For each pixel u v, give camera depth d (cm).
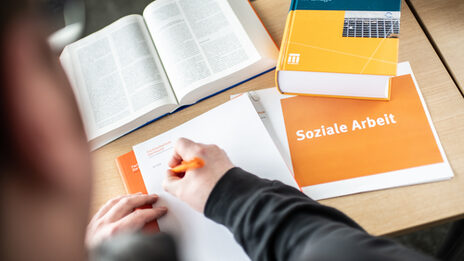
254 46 80
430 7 81
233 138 73
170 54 82
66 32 52
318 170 69
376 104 73
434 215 63
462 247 92
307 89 75
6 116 14
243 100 76
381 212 65
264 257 46
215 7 85
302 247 43
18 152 14
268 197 50
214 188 55
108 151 80
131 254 20
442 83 73
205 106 80
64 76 19
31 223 14
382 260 38
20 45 15
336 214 48
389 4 70
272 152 70
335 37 70
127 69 84
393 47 67
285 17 88
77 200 17
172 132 77
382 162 68
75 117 18
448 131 68
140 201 69
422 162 67
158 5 88
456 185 64
